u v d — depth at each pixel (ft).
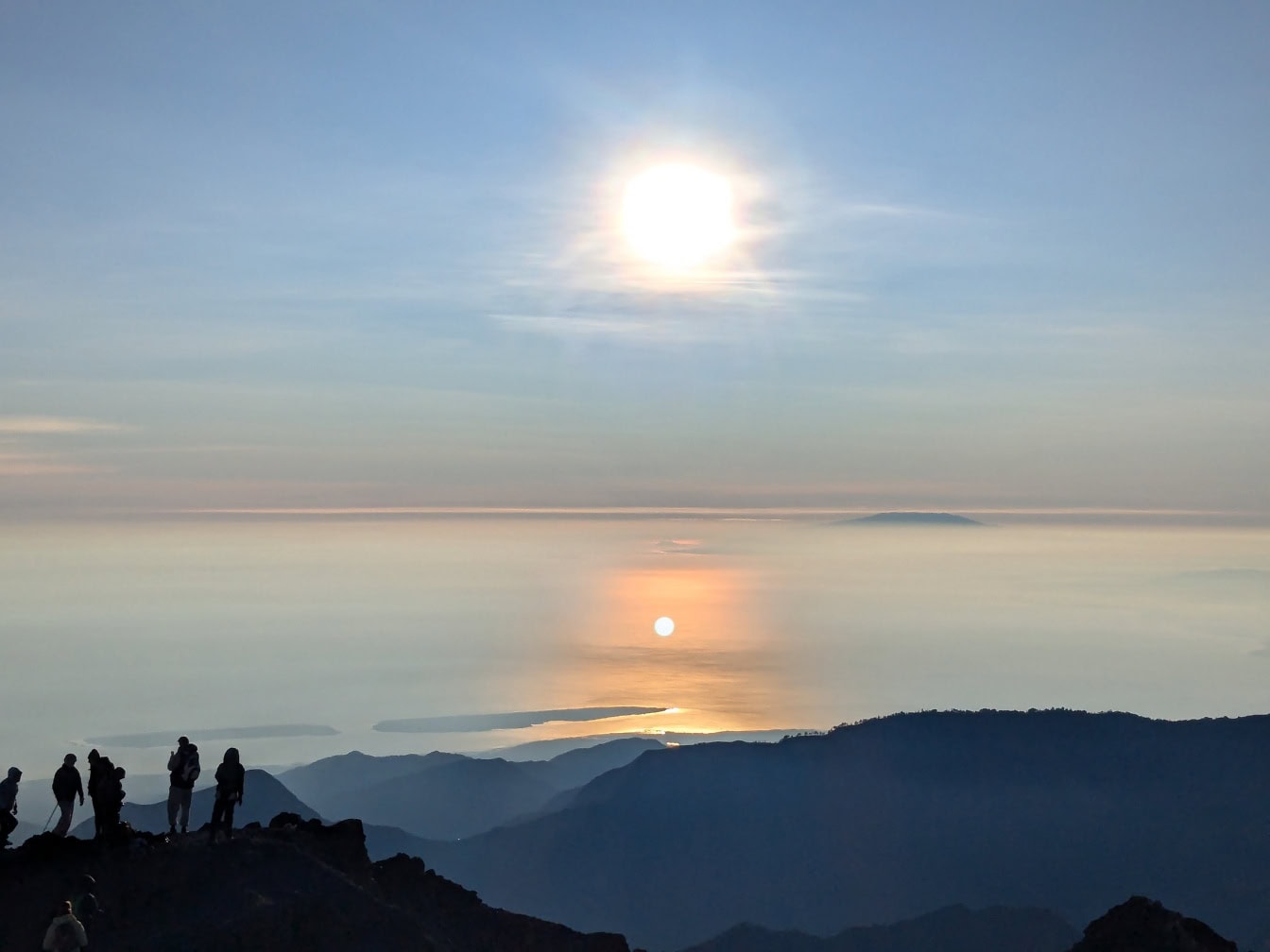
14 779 96.68
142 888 90.74
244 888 91.81
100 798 95.81
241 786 99.19
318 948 87.45
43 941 84.12
